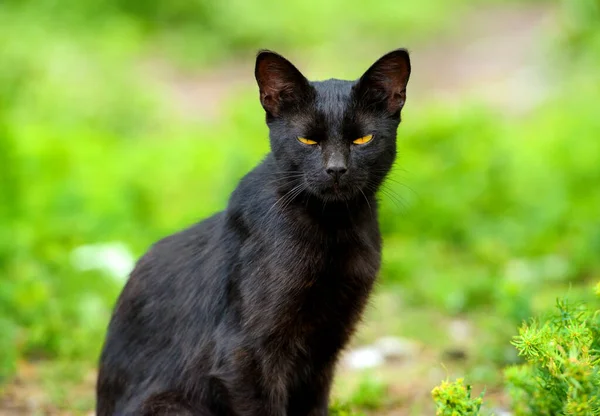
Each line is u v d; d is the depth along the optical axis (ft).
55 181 43.45
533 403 17.67
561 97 57.88
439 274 34.91
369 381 24.88
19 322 28.60
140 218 39.75
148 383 19.93
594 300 25.72
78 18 76.38
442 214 38.75
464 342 29.14
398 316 31.94
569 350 15.58
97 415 20.92
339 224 18.94
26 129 51.90
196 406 19.47
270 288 18.53
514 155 46.11
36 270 32.09
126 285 20.90
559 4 98.27
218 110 64.69
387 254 35.81
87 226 37.68
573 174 42.32
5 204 38.58
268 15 84.17
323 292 19.08
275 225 18.71
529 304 26.37
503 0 102.99
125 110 60.18
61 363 26.94
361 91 19.26
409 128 46.78
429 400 24.57
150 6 83.10
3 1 76.89
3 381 24.91
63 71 62.95
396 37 87.40
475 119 47.91
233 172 39.60
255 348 18.67
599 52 58.85
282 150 19.30
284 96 19.39
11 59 62.64
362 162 19.13
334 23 86.07
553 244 37.01
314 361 20.20
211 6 83.46
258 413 18.89
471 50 82.94
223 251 19.35
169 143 53.88
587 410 14.48
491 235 38.19
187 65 76.74
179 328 19.76
